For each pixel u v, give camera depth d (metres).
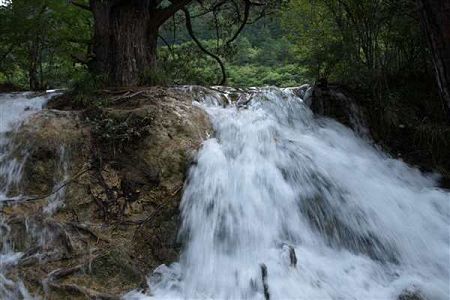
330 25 11.15
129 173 4.96
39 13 8.55
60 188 4.77
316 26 11.95
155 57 8.46
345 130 6.94
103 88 6.79
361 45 8.01
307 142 6.19
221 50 12.88
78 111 5.74
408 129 6.73
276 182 5.07
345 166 5.76
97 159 5.08
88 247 4.28
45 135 5.13
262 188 4.97
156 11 8.43
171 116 5.56
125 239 4.43
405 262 4.60
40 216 4.48
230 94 7.21
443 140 6.36
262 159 5.36
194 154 5.18
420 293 4.03
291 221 4.78
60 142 5.12
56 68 9.73
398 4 7.20
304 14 12.77
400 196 5.48
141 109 5.49
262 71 26.02
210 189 4.81
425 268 4.52
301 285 3.94
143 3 7.96
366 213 5.05
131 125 5.30
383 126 6.85
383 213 5.11
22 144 5.13
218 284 4.10
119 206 4.71
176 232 4.61
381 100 6.98
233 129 5.85
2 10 8.30
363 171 5.82
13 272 3.99
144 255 4.36
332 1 8.59
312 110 7.34
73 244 4.27
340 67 8.74
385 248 4.72
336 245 4.70
